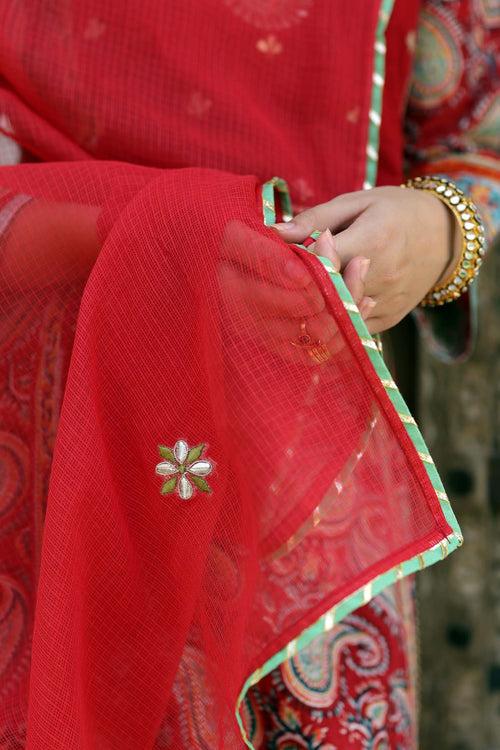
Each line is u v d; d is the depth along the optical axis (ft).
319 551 1.89
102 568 2.03
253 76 2.66
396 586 2.68
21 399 2.27
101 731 2.11
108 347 2.01
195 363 2.00
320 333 1.91
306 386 1.91
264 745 2.47
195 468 2.01
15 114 2.50
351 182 2.69
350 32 2.68
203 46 2.58
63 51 2.49
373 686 2.49
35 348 2.26
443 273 2.68
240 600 1.96
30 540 2.30
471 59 2.90
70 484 1.94
